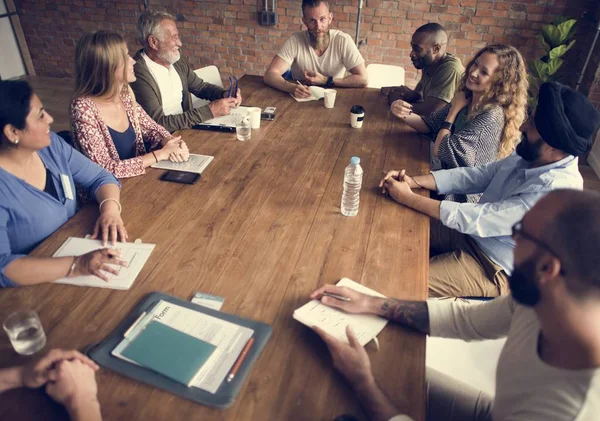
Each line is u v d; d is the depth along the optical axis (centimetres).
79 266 126
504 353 100
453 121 219
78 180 165
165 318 113
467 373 144
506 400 92
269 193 173
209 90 287
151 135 221
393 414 91
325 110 260
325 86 298
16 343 104
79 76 186
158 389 97
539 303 83
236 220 156
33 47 522
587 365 78
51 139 157
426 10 428
